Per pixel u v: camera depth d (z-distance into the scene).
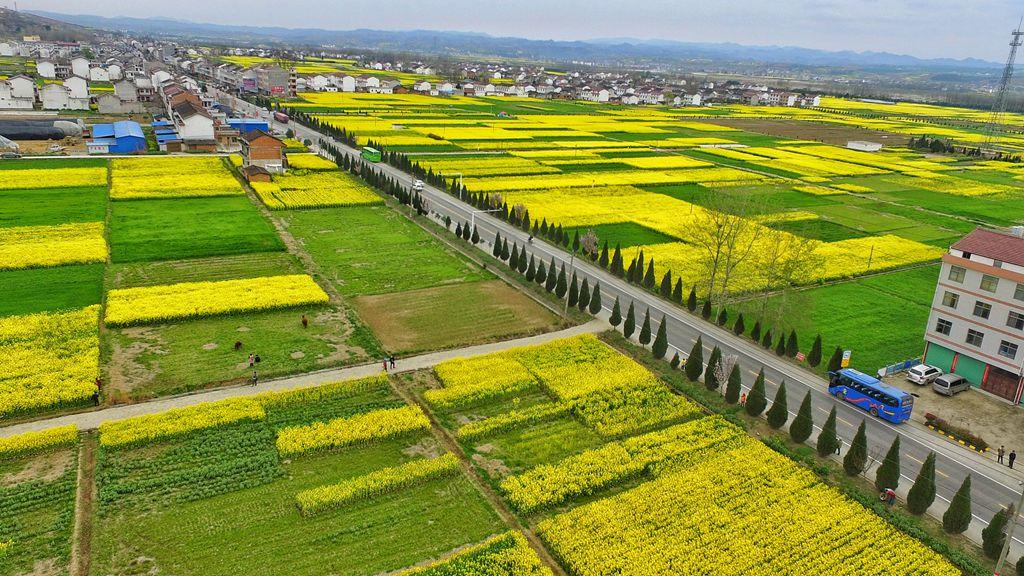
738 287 76.62
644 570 34.97
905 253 95.12
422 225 97.50
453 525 38.78
